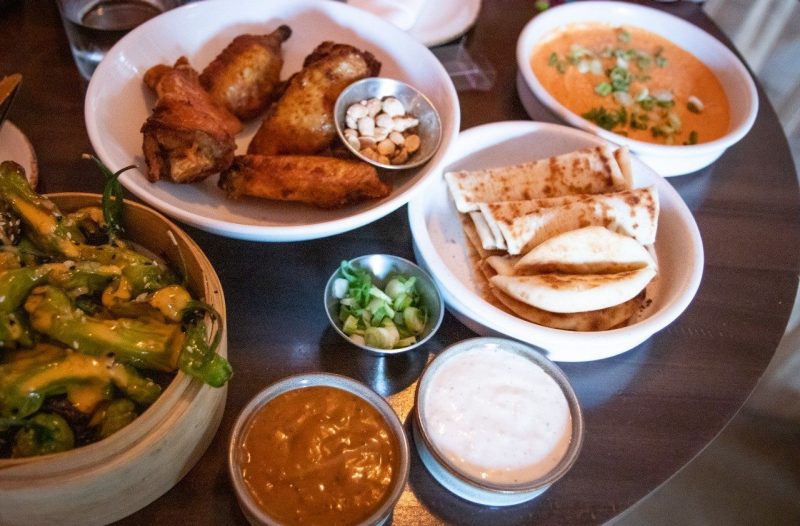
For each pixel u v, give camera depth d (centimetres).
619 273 41
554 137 48
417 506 34
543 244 41
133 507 32
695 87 58
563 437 34
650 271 40
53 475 27
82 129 48
